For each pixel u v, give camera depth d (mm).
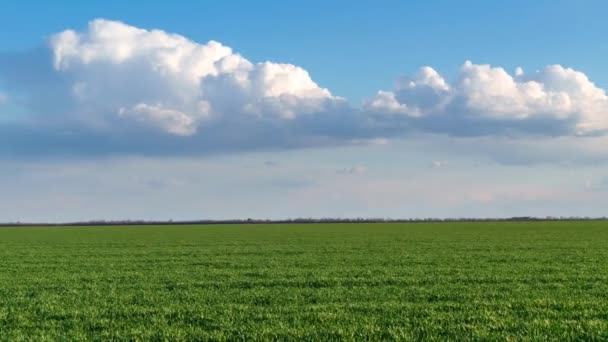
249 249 47688
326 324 15141
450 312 16656
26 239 73938
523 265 30984
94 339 13969
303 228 118062
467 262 33125
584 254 38719
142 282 25141
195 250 47312
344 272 27875
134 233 93812
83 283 25047
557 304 17797
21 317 16656
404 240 60562
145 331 14609
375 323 15273
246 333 14188
